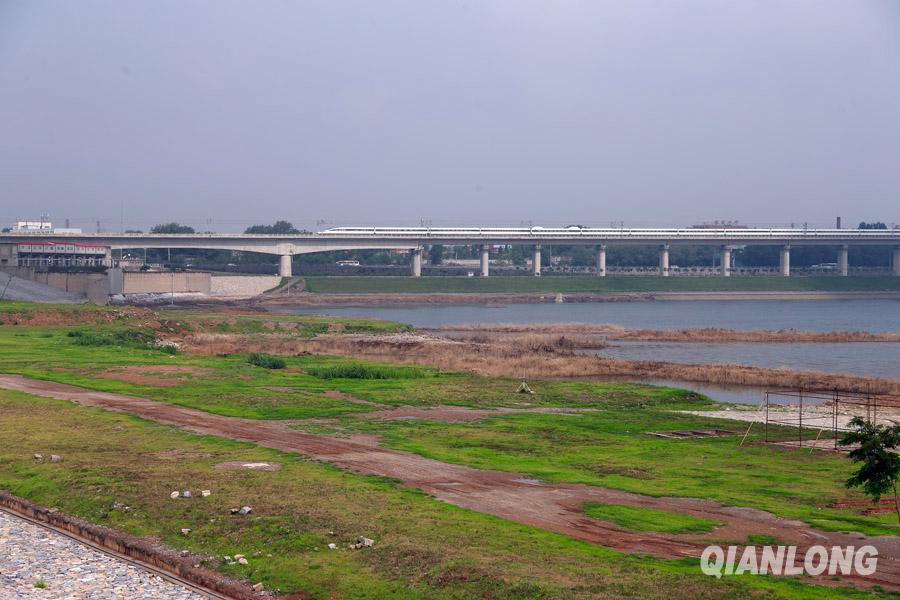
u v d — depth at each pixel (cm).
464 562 2711
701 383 8675
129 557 3000
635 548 2931
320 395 6488
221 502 3394
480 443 4772
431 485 3734
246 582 2691
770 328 17262
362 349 10562
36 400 5788
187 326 12506
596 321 18812
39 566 2859
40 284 16338
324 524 3106
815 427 5744
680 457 4556
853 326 17900
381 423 5375
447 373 8200
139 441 4559
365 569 2720
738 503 3559
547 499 3550
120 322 12000
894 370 10094
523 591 2506
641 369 9262
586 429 5381
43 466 3991
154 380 7019
